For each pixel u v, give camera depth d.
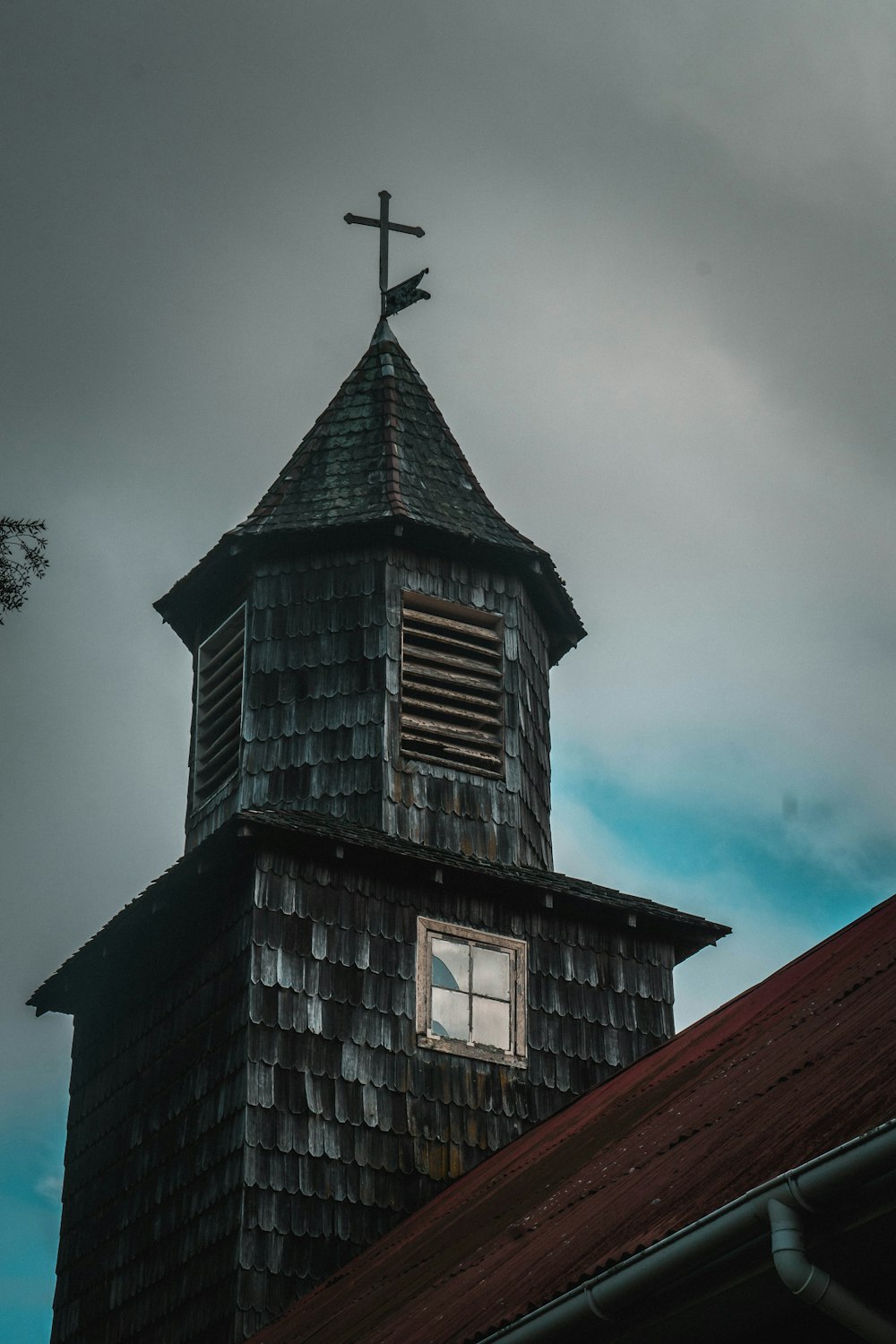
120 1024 20.09
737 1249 8.26
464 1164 18.11
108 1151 19.47
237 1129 17.34
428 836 19.47
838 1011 12.16
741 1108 11.46
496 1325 10.24
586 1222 11.55
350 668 20.06
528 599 21.38
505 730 20.41
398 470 21.28
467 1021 18.86
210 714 20.95
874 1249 7.97
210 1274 17.06
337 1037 18.03
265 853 18.39
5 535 12.53
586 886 19.91
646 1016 19.80
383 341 23.12
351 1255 17.16
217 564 20.88
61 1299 19.28
